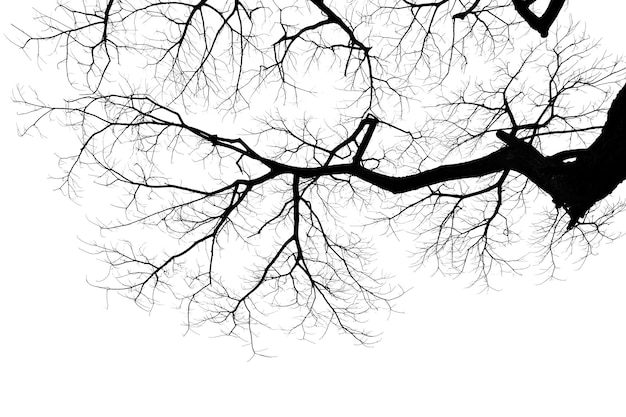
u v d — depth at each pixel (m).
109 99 7.66
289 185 8.95
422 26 8.61
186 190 8.09
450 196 8.68
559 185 6.48
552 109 8.06
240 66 8.02
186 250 8.21
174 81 8.01
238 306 8.70
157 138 8.05
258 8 7.69
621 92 5.73
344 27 8.23
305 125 8.91
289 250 8.80
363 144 8.38
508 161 7.05
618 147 5.79
